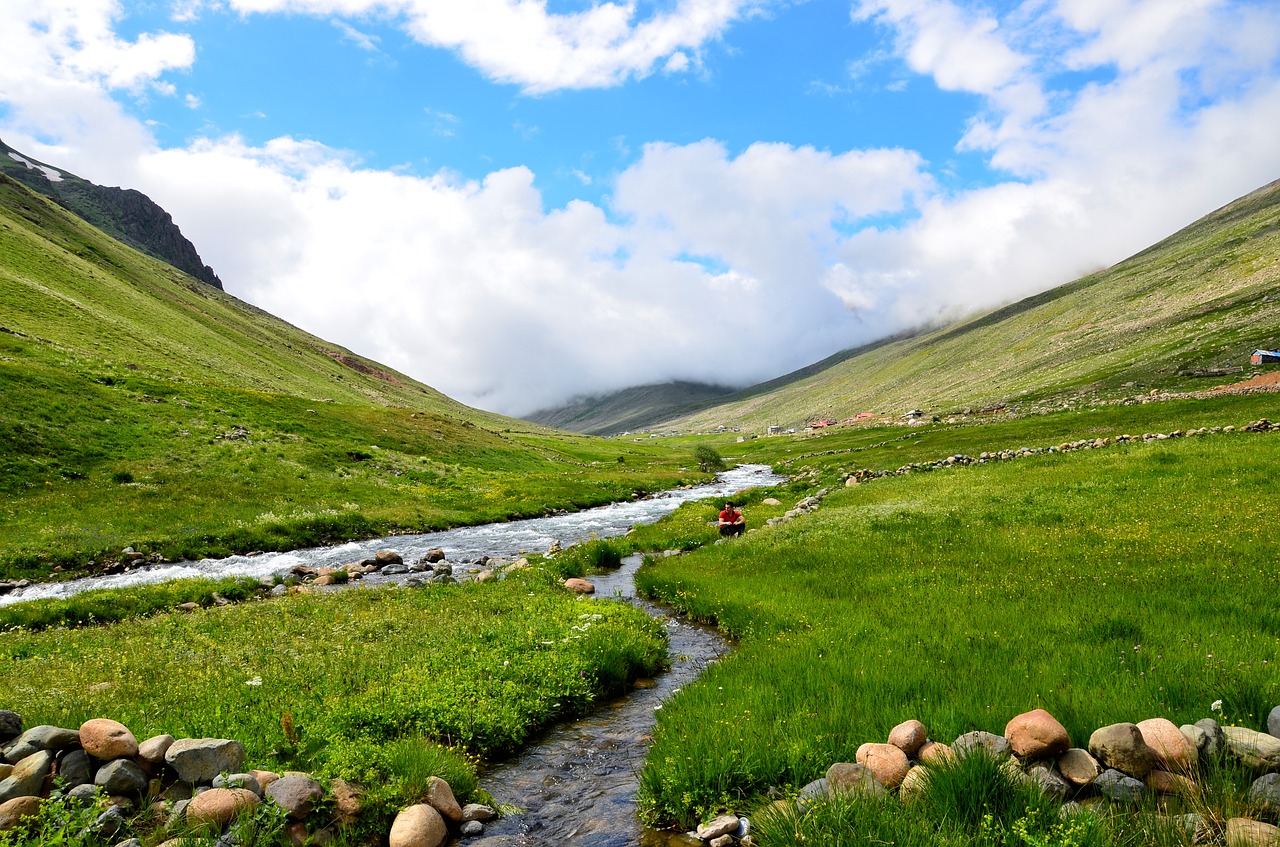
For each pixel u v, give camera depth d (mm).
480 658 13102
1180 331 143000
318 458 56625
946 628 12492
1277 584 12617
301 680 11836
